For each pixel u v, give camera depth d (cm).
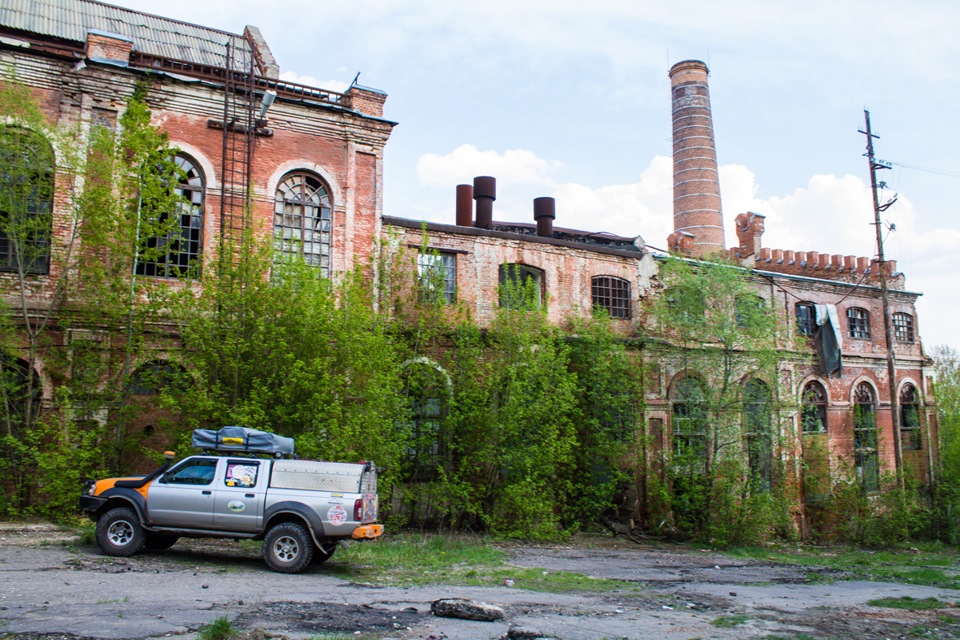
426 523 2022
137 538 1209
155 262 1683
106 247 1705
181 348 1686
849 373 3219
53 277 1689
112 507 1241
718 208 4631
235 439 1254
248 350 1628
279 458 1270
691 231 4578
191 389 1575
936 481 3138
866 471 3048
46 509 1529
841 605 1212
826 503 2830
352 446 1647
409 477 1998
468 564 1446
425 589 1107
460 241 2303
